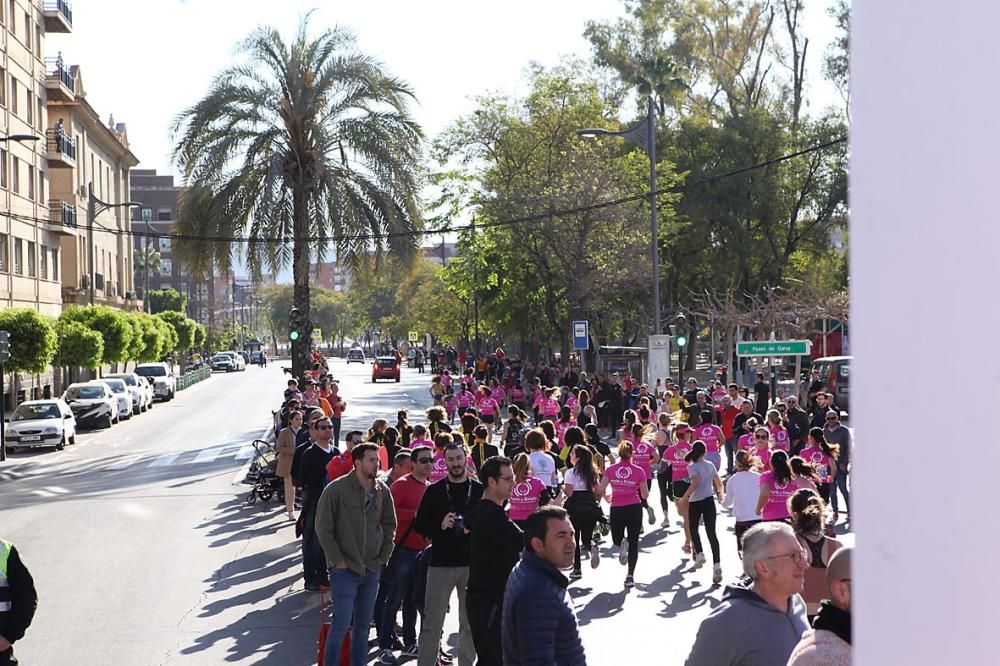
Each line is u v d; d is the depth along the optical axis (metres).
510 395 40.16
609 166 44.41
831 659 3.69
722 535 16.33
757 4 53.69
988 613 1.14
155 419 44.75
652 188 32.38
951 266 1.17
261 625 10.86
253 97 31.73
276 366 123.56
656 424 23.36
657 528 17.20
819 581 7.79
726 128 51.75
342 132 32.25
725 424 23.45
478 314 80.06
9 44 46.47
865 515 1.24
